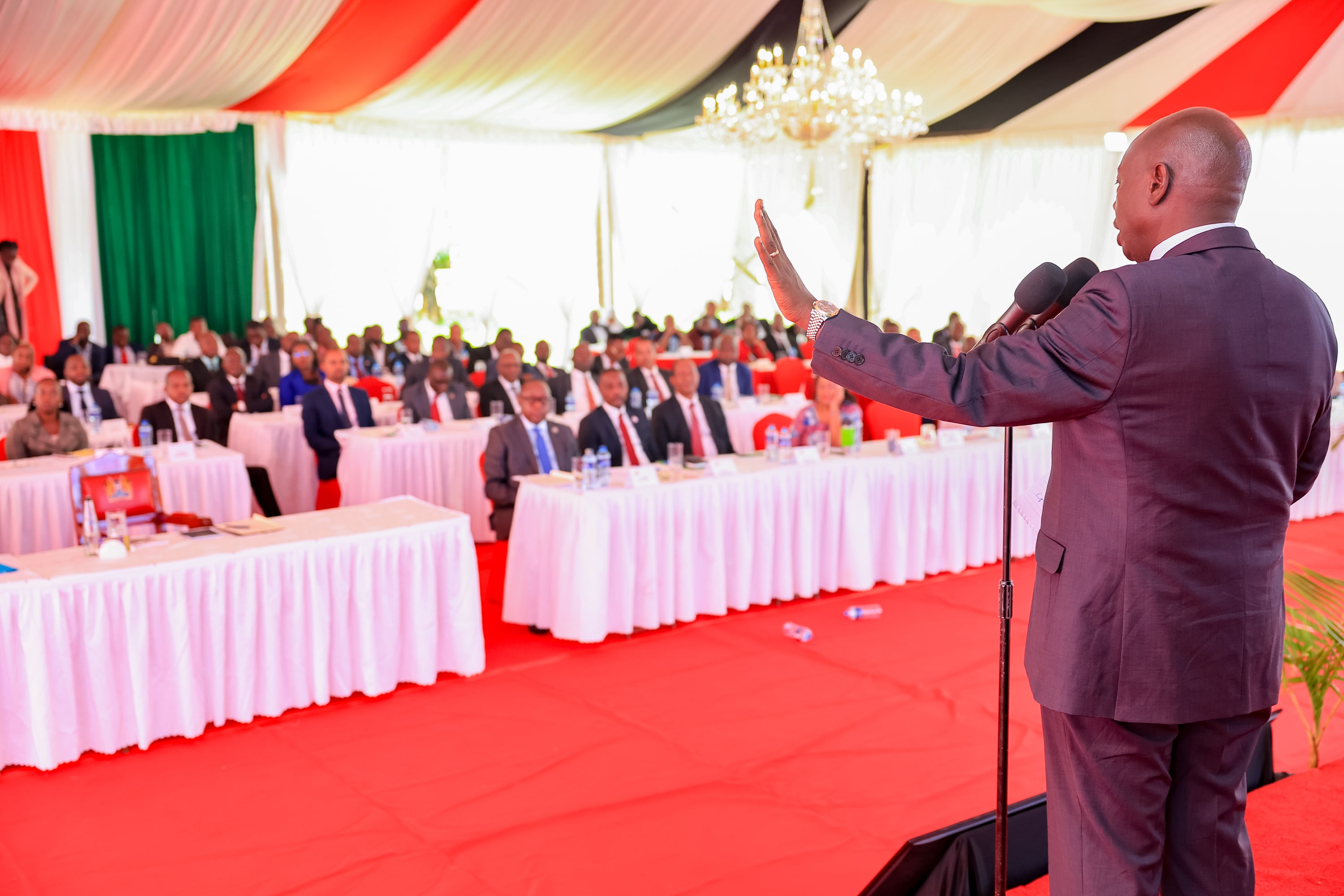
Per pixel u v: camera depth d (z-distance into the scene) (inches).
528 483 190.5
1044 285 57.1
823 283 620.7
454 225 545.3
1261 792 113.9
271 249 488.7
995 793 127.4
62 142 446.3
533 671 171.5
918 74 406.0
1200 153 50.3
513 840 116.4
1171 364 47.8
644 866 110.9
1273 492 50.8
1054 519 53.4
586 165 571.5
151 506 166.1
